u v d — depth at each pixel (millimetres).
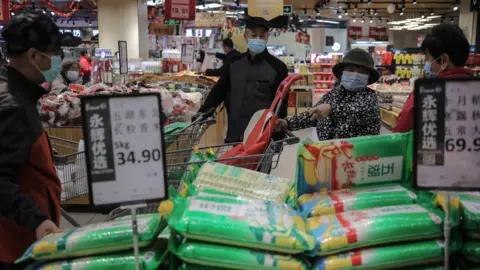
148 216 1575
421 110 1312
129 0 15102
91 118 1326
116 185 1344
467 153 1303
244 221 1364
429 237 1379
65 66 6824
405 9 24391
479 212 1370
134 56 15328
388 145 1661
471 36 17031
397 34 34656
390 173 1675
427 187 1325
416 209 1445
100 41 15219
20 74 1829
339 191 1646
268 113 2480
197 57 13273
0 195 1623
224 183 1861
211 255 1336
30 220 1598
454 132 1302
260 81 3590
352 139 1681
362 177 1666
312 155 1657
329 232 1356
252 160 2344
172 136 3055
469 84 1284
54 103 4777
